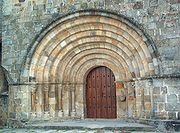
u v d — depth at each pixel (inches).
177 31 673.0
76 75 844.6
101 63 828.6
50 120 791.7
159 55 681.0
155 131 651.5
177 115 654.5
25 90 783.7
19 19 802.2
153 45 687.1
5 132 689.6
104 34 768.9
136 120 739.4
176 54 669.3
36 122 775.1
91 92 863.1
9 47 804.6
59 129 713.6
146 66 706.8
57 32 776.9
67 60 823.1
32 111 781.9
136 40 718.5
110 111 842.8
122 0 722.2
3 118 799.1
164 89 670.5
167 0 685.9
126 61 770.8
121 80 805.2
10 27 808.9
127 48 758.5
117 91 809.5
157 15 691.4
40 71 792.3
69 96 832.9
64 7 766.5
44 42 783.7
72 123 760.3
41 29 780.6
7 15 814.5
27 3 798.5
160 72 676.7
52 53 797.9
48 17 778.2
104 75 856.9
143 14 703.7
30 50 784.9
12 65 797.9
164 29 682.8
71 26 768.9
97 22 751.7
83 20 757.3
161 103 671.1
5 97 803.4
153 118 678.5
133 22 708.0
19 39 797.2
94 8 738.2
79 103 844.6
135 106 753.0
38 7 788.0
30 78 782.5
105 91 852.6
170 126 645.9
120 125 698.8
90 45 807.7
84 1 750.5
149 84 694.5
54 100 804.6
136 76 741.3
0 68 816.9
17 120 775.1
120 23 729.0
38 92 794.2
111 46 789.2
